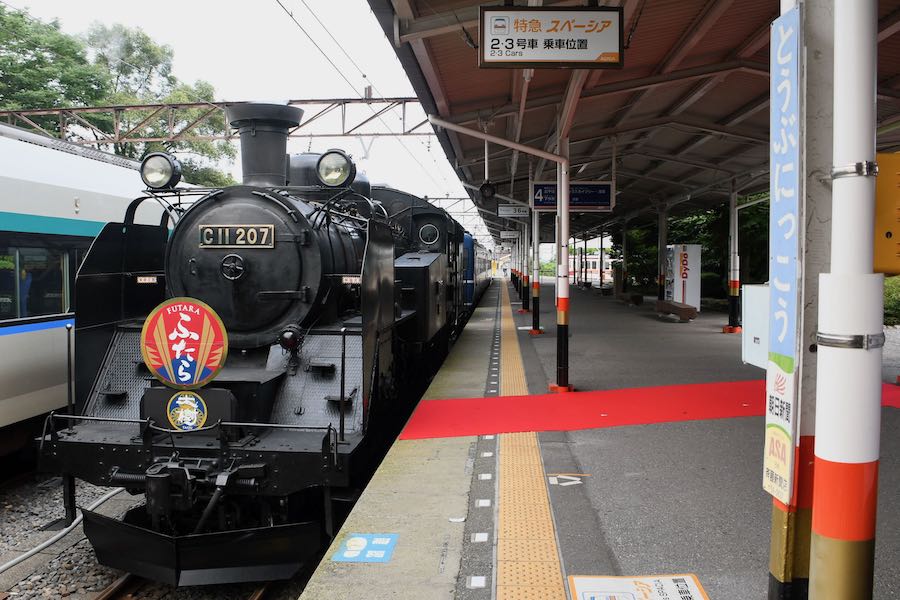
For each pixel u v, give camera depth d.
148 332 4.67
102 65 23.33
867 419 2.04
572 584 3.28
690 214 24.73
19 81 19.25
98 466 4.69
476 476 5.00
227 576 4.23
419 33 5.75
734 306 14.88
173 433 4.58
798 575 2.48
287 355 5.48
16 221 6.62
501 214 17.19
